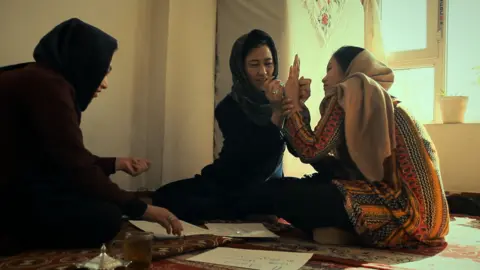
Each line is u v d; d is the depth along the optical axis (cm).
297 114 176
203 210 206
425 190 162
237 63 250
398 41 365
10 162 138
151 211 145
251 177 231
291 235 189
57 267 118
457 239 187
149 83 281
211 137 258
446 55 348
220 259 134
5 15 205
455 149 324
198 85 269
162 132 275
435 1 350
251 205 189
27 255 136
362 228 159
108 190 140
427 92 358
